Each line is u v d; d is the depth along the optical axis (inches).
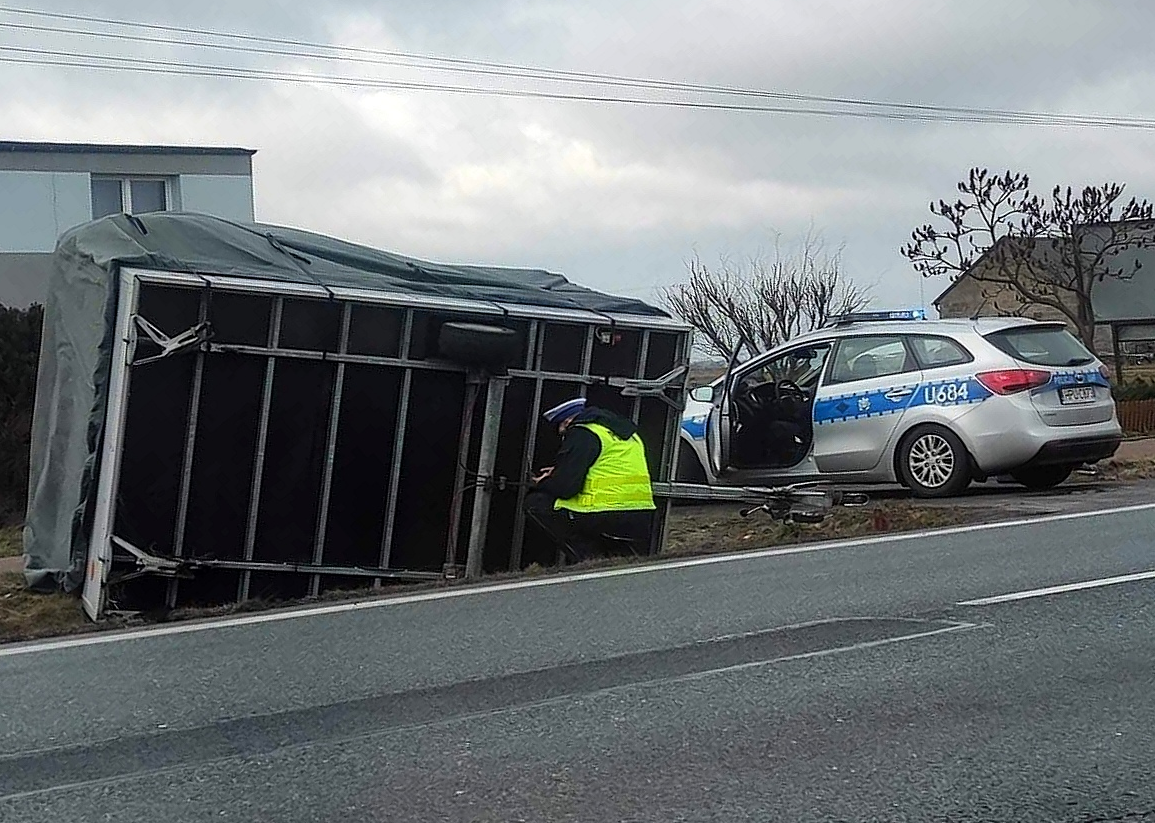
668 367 425.7
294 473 375.9
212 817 186.7
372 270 413.1
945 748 207.2
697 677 251.0
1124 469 591.5
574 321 409.1
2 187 912.3
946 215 1443.2
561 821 180.9
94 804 193.5
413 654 276.7
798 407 534.6
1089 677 243.3
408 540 390.6
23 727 233.6
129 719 236.7
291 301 370.9
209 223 398.9
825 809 182.9
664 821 179.9
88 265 382.0
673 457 431.2
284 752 214.4
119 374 359.3
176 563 359.3
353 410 381.1
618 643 279.6
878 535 417.1
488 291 411.8
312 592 381.4
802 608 308.5
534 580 359.6
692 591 334.3
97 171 947.3
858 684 243.1
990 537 399.2
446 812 185.6
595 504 387.2
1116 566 343.0
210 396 364.8
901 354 515.2
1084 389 503.5
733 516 509.7
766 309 1352.1
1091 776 194.1
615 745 212.5
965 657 259.4
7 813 190.7
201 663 277.1
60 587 386.9
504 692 245.0
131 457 358.3
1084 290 1513.3
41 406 413.1
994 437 487.8
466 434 390.9
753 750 208.4
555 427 410.3
